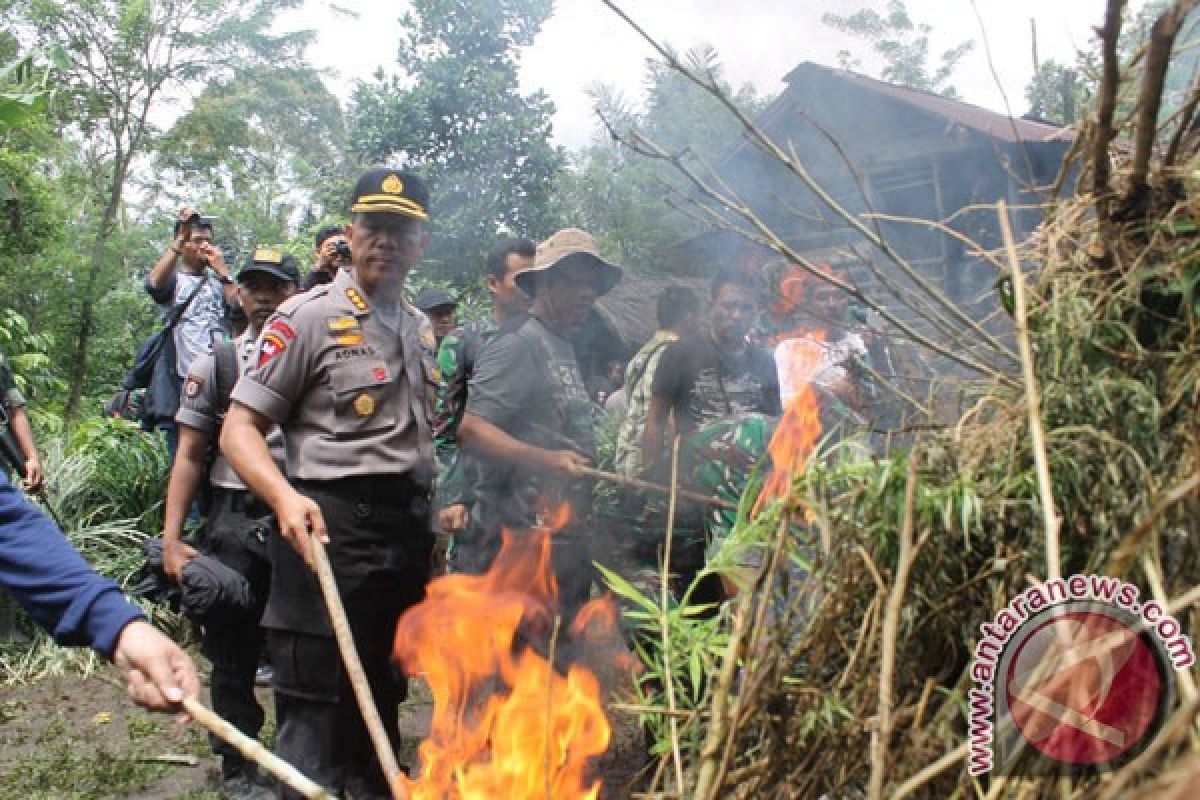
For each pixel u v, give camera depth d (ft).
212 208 85.10
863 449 5.48
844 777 4.93
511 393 11.49
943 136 33.76
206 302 19.17
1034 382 4.87
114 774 13.66
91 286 71.15
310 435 9.70
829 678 5.22
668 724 5.88
